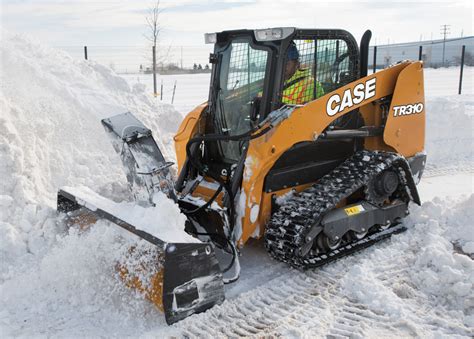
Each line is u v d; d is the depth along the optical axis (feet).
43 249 14.69
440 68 95.91
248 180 13.55
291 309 12.28
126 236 12.64
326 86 15.30
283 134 13.58
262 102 13.89
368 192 15.26
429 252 14.03
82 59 29.43
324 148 15.47
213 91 15.70
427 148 26.61
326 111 14.49
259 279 13.83
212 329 11.34
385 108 16.69
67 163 20.30
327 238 14.19
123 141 12.85
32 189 17.33
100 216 12.96
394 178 15.75
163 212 11.76
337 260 14.65
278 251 13.56
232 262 13.51
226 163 15.28
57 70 26.32
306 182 15.08
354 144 16.42
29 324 11.48
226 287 13.39
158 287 11.46
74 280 12.73
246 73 14.65
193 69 73.67
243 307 12.32
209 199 14.71
